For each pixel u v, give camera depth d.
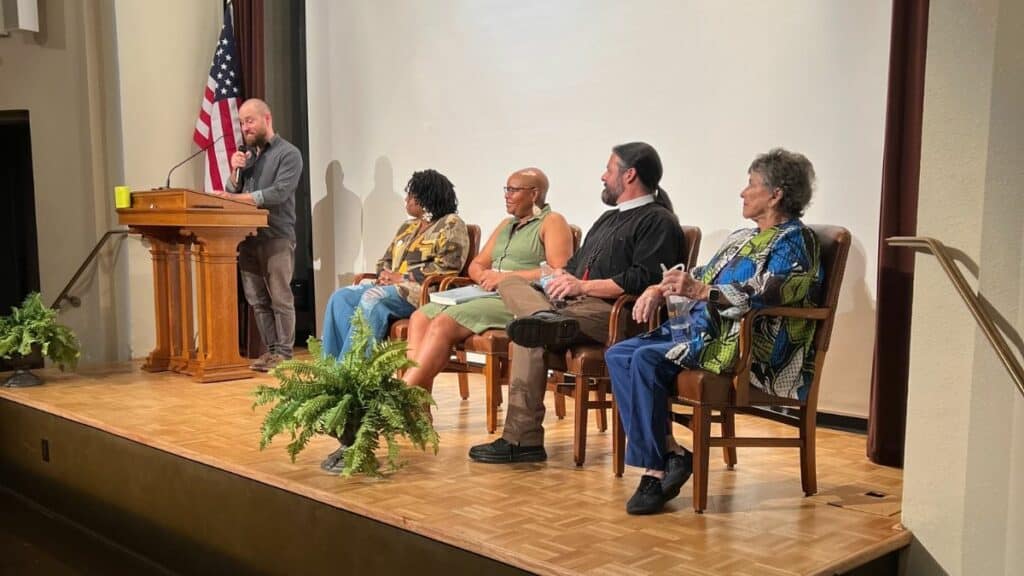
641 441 2.47
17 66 5.47
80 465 3.75
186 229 4.50
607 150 4.25
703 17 3.86
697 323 2.55
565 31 4.37
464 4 4.80
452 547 2.26
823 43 3.51
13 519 3.91
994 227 2.21
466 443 3.25
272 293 4.88
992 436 2.22
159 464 3.27
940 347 2.30
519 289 3.13
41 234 5.50
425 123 5.07
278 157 4.84
